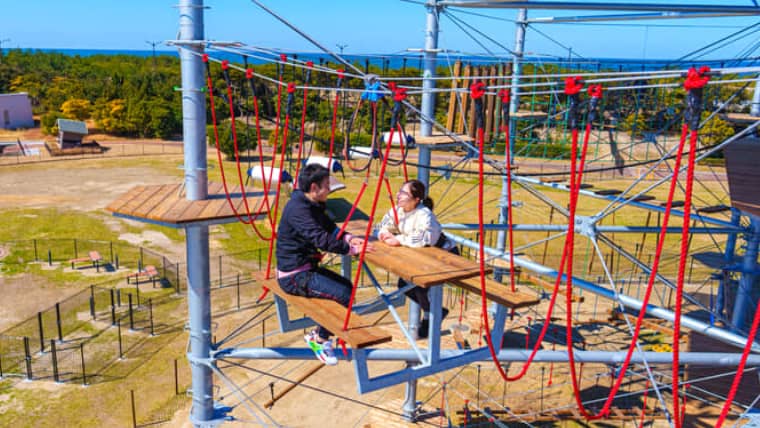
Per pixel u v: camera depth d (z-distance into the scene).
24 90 104.88
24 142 72.25
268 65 33.44
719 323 20.95
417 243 7.15
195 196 10.10
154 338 22.94
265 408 18.22
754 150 11.95
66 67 134.75
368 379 7.32
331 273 6.99
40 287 27.62
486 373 20.72
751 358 10.64
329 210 41.16
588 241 36.38
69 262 31.00
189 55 9.75
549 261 32.50
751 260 18.12
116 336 22.98
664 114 24.77
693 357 10.72
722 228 18.27
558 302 26.36
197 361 11.05
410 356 9.10
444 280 6.07
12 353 21.47
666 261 32.66
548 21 13.88
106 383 19.72
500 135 20.75
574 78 4.64
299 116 36.91
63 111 86.19
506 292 6.22
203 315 10.93
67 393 19.06
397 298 9.12
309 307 6.67
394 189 49.16
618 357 10.71
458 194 48.28
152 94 85.88
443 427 16.81
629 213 43.31
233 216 9.38
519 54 21.92
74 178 52.34
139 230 37.56
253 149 63.56
